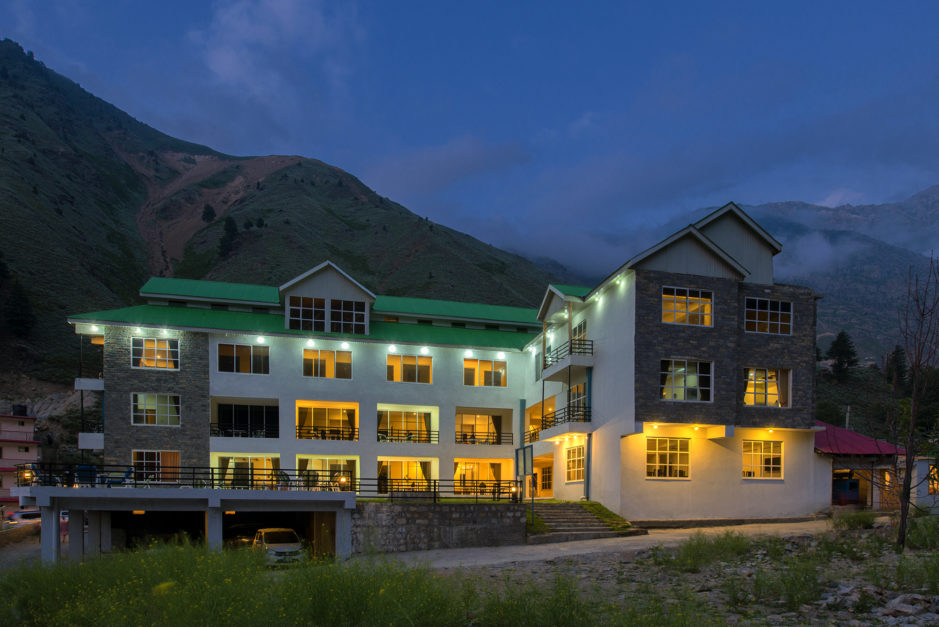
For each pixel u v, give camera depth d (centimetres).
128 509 2684
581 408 3725
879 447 3500
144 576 1420
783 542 2044
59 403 9344
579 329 3862
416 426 4316
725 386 3253
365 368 4138
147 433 3722
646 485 3219
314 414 4181
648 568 1811
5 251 12694
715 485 3300
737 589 1384
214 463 3878
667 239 3278
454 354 4344
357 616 1061
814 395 3416
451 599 1145
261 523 3478
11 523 4522
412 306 4644
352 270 18875
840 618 1141
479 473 4397
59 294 12294
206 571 1348
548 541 2881
